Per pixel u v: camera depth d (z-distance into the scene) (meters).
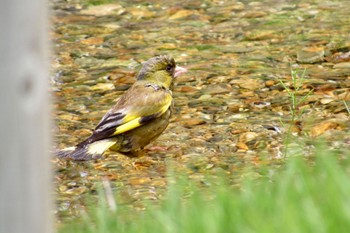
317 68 17.12
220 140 13.83
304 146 13.29
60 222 10.88
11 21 5.78
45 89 5.96
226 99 15.66
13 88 5.85
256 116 14.78
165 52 18.56
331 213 8.02
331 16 20.33
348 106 14.91
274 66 17.38
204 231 8.16
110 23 20.59
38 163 5.98
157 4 21.84
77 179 12.48
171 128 14.45
